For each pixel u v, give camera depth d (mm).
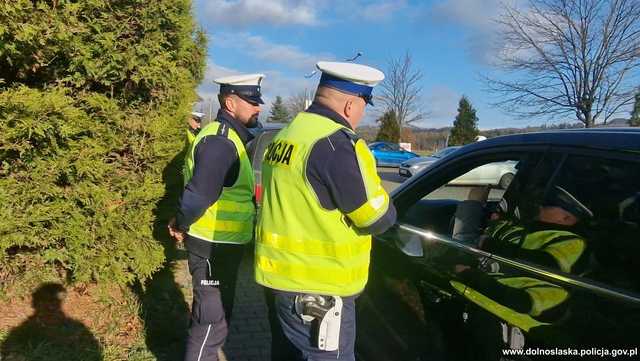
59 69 3621
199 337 3092
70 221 3760
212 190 2820
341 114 2129
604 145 1997
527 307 1946
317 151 1992
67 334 3623
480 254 2283
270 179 2156
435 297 2439
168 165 4344
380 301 2846
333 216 2027
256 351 3787
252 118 3129
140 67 3779
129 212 4039
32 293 3963
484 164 2578
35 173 3506
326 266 2057
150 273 4184
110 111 3824
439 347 2371
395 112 39750
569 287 1840
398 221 2980
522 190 2252
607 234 1843
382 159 27375
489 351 2080
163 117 4191
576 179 2045
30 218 3535
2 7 2953
